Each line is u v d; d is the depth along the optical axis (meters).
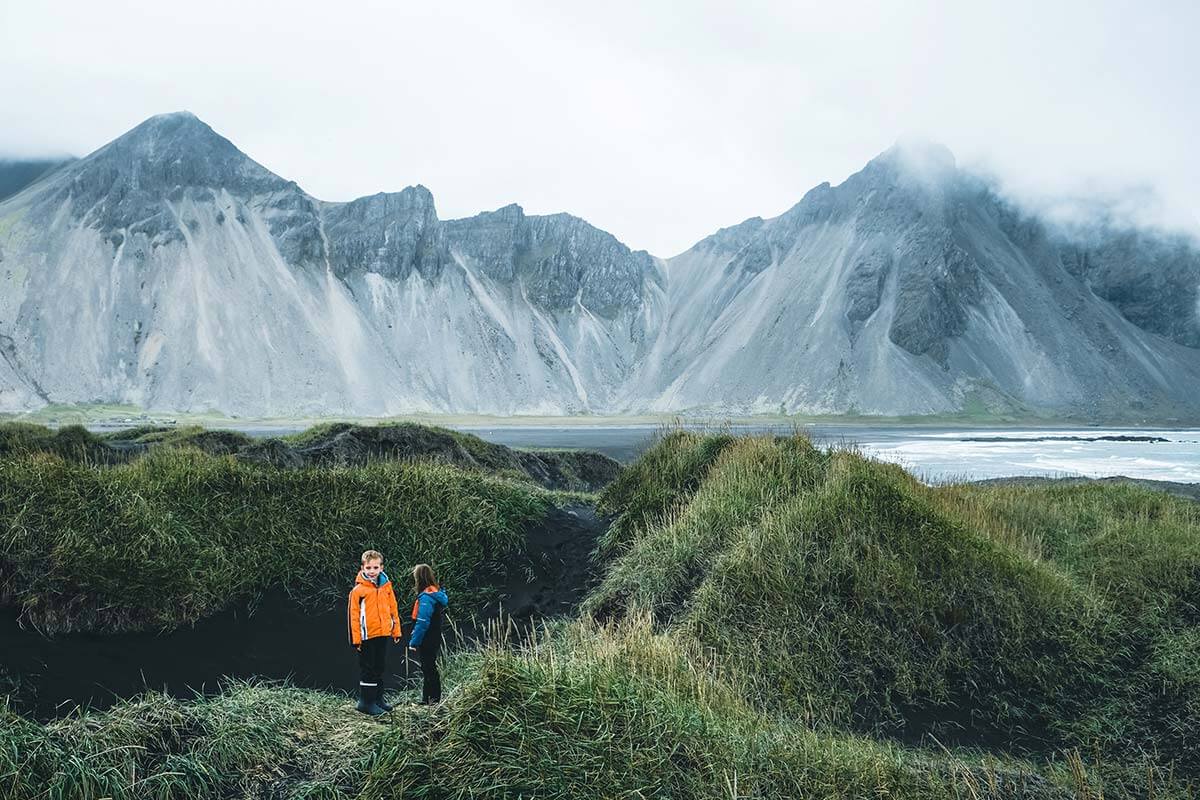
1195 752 8.16
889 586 10.41
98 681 8.95
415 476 15.12
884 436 120.69
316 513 13.48
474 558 13.68
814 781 6.22
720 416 191.88
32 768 5.72
